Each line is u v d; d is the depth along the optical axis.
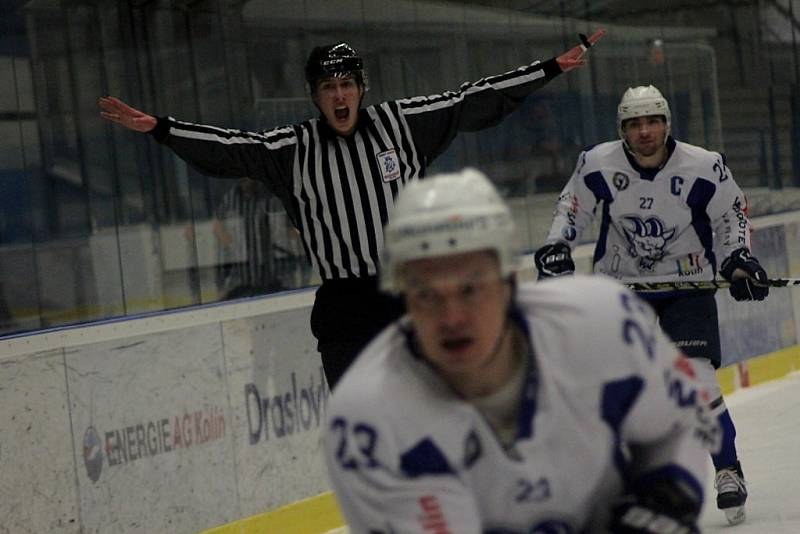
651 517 4.41
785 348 24.31
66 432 11.93
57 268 12.58
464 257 3.95
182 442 12.99
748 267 11.58
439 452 4.10
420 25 17.11
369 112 9.91
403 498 4.09
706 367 11.98
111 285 13.08
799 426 18.36
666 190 11.84
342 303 9.89
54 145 12.69
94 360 12.24
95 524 12.11
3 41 12.34
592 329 4.21
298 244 15.16
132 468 12.48
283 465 14.05
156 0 13.79
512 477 4.27
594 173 12.01
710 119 23.33
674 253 12.05
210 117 14.34
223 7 14.52
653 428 4.43
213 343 13.43
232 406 13.55
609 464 4.50
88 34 13.11
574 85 20.23
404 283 4.03
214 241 14.17
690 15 22.95
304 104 15.47
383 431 4.07
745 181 24.11
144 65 13.64
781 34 25.45
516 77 10.19
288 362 14.28
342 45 9.77
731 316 22.69
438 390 4.15
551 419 4.21
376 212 9.86
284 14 15.26
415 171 10.02
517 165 19.06
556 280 4.42
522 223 19.11
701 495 4.48
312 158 9.84
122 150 13.34
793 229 24.98
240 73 14.70
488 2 18.38
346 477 4.13
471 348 4.01
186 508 12.96
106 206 13.12
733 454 12.25
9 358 11.52
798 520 12.20
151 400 12.73
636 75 21.56
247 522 13.55
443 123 10.07
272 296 14.16
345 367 9.87
